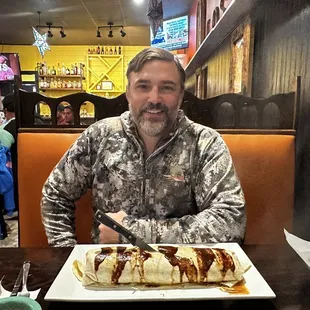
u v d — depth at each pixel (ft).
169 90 3.35
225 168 3.35
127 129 3.50
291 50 4.87
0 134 8.85
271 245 2.95
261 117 4.81
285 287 2.22
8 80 17.37
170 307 2.00
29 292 2.11
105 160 3.53
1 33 19.69
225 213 2.99
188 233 2.84
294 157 4.61
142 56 3.33
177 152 3.49
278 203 4.60
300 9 4.58
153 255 2.24
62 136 4.55
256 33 6.25
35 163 4.51
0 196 9.21
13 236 9.27
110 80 22.59
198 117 4.90
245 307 2.00
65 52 22.86
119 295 2.03
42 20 16.87
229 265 2.17
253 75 6.40
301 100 4.61
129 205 3.48
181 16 14.87
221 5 8.46
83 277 2.14
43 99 4.69
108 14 15.89
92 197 3.71
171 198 3.46
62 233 3.48
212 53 11.06
